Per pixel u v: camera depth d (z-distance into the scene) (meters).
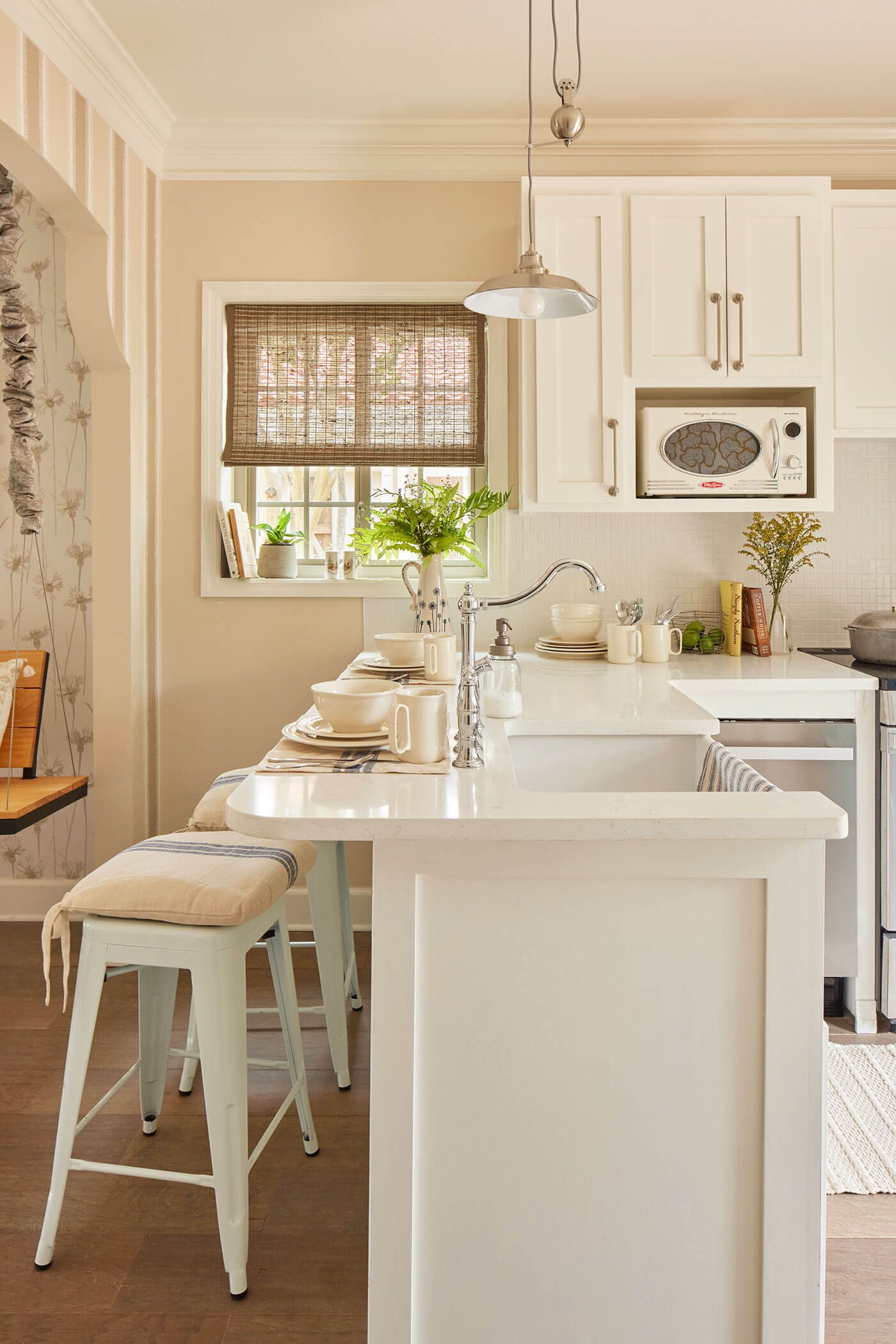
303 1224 1.84
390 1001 1.29
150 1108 2.11
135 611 3.20
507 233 3.29
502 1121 1.31
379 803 1.33
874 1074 2.49
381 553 3.33
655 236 2.93
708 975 1.29
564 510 3.00
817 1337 1.29
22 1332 1.57
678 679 2.67
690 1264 1.31
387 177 3.27
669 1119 1.30
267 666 3.36
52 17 2.45
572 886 1.28
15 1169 2.00
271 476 3.54
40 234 3.33
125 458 3.13
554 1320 1.32
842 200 2.96
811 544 3.37
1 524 3.40
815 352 2.95
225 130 3.19
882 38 2.67
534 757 2.09
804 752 2.68
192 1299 1.65
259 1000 2.81
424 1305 1.33
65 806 2.96
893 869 2.70
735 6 2.50
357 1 2.48
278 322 3.33
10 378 2.85
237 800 1.34
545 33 2.64
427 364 3.33
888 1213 1.95
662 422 2.97
